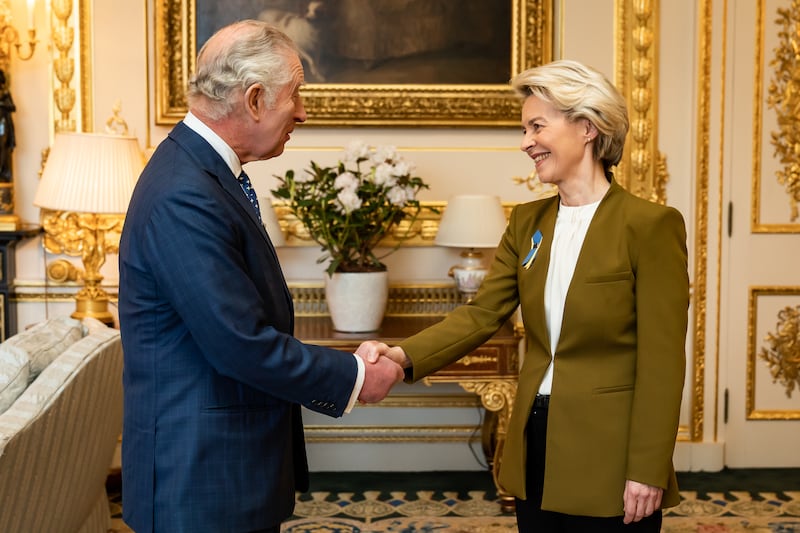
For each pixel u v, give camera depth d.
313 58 4.05
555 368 1.93
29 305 4.07
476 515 3.62
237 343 1.65
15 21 3.99
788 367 4.34
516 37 4.09
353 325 3.60
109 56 4.03
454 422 4.24
